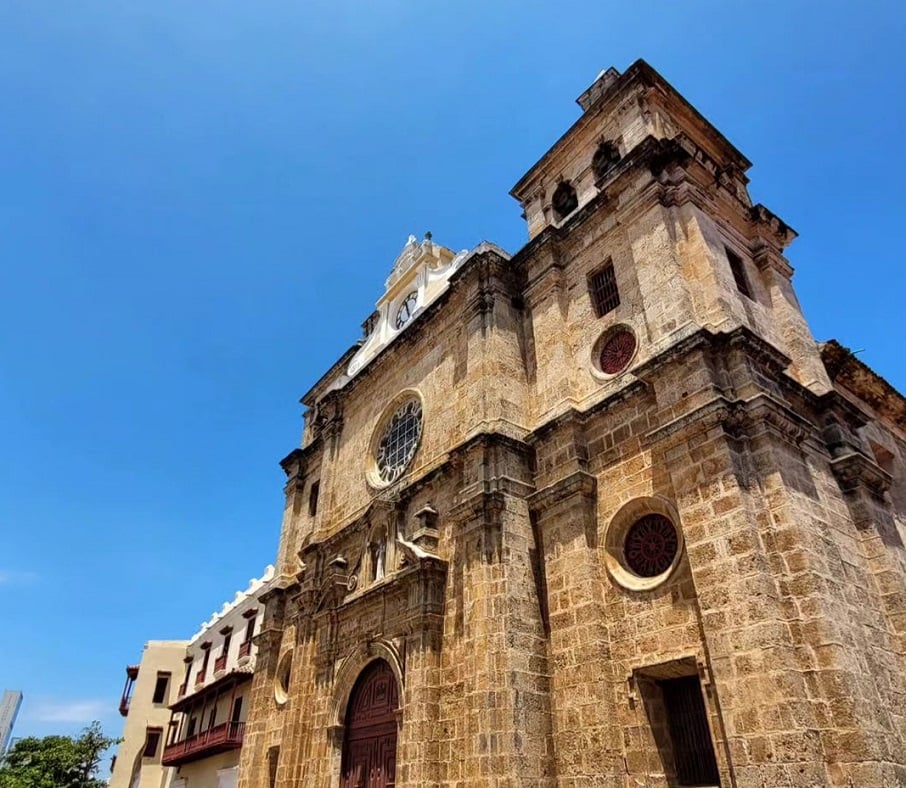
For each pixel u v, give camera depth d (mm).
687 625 12914
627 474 15367
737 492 12422
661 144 18031
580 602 14797
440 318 23406
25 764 44125
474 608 16078
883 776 9922
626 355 17094
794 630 11375
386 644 18875
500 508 16844
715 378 14016
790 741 10289
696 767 12516
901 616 13047
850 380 21062
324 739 19734
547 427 17438
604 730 13297
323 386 33719
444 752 15828
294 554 28875
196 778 38906
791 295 18797
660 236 16859
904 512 20188
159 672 53469
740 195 20797
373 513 22109
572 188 22469
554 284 19812
